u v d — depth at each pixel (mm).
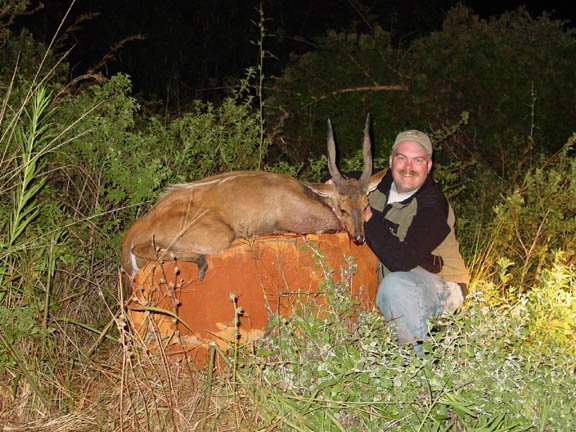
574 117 5727
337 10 8641
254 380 2428
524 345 2557
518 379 2324
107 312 3068
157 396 2414
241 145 3906
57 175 3451
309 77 5629
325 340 2400
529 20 6457
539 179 3688
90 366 2559
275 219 3023
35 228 2986
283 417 2227
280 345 2494
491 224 3730
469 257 3578
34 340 2617
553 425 2232
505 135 5422
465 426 2266
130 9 7926
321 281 2701
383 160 4102
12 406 2412
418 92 5480
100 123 3361
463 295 2938
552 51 5840
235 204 2979
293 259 2822
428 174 2973
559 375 2350
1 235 2820
